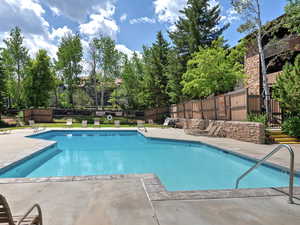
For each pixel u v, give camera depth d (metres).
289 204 2.93
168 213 2.65
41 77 27.38
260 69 15.52
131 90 31.61
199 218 2.53
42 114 22.72
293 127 8.64
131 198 3.14
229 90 16.47
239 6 11.30
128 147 10.23
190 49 22.47
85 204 2.92
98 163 7.30
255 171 5.97
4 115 22.02
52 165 7.02
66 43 30.70
